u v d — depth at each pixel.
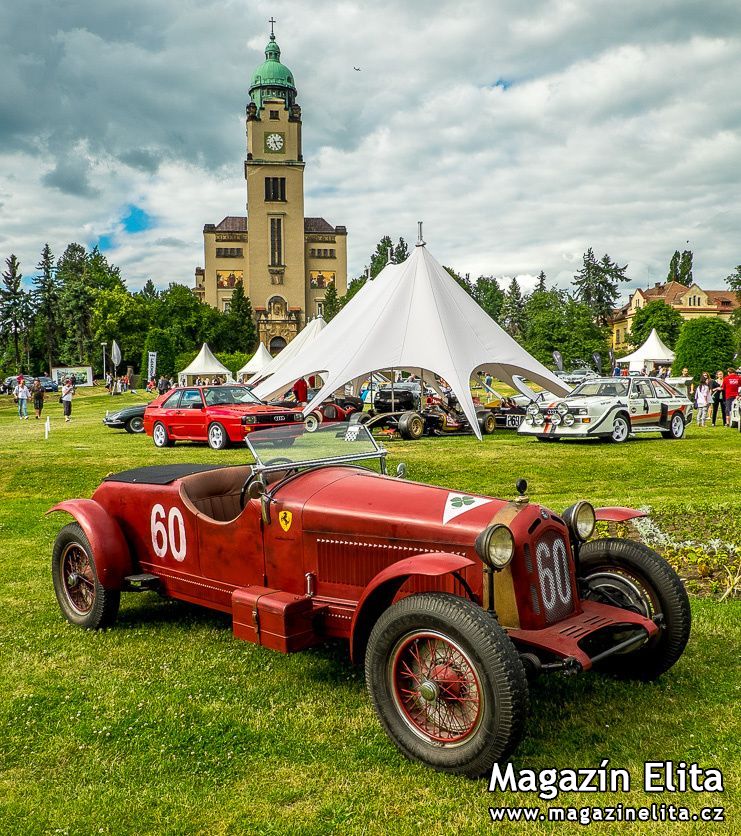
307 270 100.19
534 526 3.53
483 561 3.27
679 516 7.95
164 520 4.91
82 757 3.40
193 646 4.79
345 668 4.37
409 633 3.22
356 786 3.10
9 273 90.25
